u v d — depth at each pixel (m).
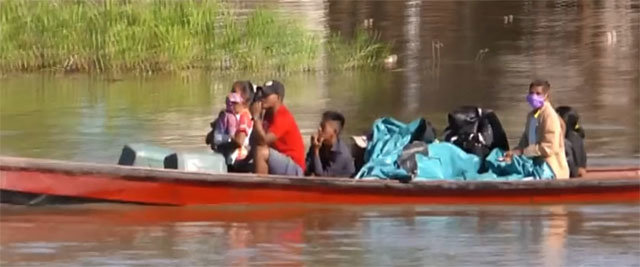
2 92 81.88
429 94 81.19
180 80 87.81
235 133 46.97
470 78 89.00
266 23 93.88
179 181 44.72
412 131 47.50
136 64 91.75
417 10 138.62
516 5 145.75
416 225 43.75
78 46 91.94
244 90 47.66
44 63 92.00
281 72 91.56
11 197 44.22
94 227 42.94
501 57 101.38
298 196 45.47
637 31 120.44
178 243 41.22
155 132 65.69
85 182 44.34
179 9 94.06
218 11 96.00
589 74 90.75
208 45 92.94
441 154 46.97
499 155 47.25
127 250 40.34
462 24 126.00
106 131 66.00
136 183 44.59
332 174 46.53
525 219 44.78
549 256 39.72
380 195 45.78
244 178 44.91
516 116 71.62
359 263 38.94
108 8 93.56
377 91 82.44
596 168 50.28
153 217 44.44
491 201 46.31
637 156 58.16
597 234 42.66
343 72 92.12
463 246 41.03
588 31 120.44
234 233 42.56
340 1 144.25
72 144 61.97
